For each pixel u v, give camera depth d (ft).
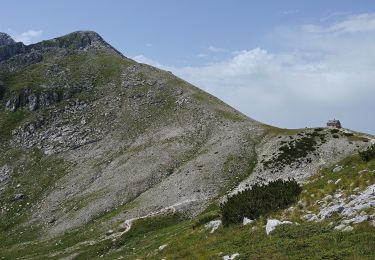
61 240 270.67
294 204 104.42
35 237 297.33
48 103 524.93
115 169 371.15
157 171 344.49
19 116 509.76
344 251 68.33
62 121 487.20
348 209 83.15
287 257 73.20
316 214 91.09
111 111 490.08
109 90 543.39
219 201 272.51
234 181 302.66
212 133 397.80
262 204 110.01
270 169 306.55
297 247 76.33
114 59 642.22
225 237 100.42
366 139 319.06
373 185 89.04
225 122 414.41
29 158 433.48
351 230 75.05
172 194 294.46
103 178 361.71
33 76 588.50
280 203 107.65
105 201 316.19
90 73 597.93
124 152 404.77
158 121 449.89
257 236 91.40
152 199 293.64
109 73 590.55
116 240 230.68
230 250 88.48
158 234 216.33
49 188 376.07
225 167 320.29
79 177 375.66
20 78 588.09
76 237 266.98
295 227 86.94
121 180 344.28
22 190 381.40
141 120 458.91
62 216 318.45
